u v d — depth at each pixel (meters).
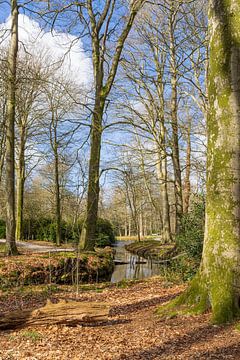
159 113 20.55
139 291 10.15
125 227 58.00
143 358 4.65
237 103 6.00
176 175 18.61
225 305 5.74
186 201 21.42
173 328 5.68
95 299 9.19
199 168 19.22
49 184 32.12
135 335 5.62
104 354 4.88
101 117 15.30
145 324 6.17
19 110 22.69
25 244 22.00
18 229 25.97
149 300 8.44
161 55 22.17
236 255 5.91
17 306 8.58
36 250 17.61
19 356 4.91
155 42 20.59
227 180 5.98
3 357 4.90
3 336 5.81
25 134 25.05
